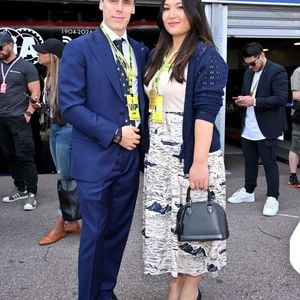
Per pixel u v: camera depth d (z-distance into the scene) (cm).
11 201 484
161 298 280
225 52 571
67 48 226
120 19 226
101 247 238
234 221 424
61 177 355
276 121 434
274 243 370
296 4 586
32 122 596
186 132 221
